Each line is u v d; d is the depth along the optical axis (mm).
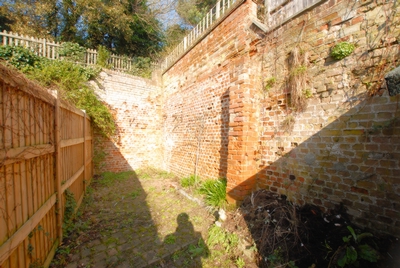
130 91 7844
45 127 2250
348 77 2480
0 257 1283
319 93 2789
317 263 2152
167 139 7902
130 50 12352
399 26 2080
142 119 8148
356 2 2416
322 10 2770
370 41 2293
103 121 6746
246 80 3629
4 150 1360
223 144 4680
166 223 3549
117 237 3059
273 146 3467
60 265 2334
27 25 9500
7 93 1442
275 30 3457
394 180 2088
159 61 9891
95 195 4977
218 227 3275
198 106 5754
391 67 2121
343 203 2496
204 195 4750
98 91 7129
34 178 1921
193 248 2822
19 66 5723
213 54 5043
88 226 3354
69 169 3363
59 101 2648
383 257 1942
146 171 7746
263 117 3676
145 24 12047
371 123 2268
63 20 10539
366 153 2305
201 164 5543
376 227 2195
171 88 7637
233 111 3887
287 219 2729
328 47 2695
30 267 1816
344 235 2266
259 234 2793
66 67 6250
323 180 2723
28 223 1713
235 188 3719
